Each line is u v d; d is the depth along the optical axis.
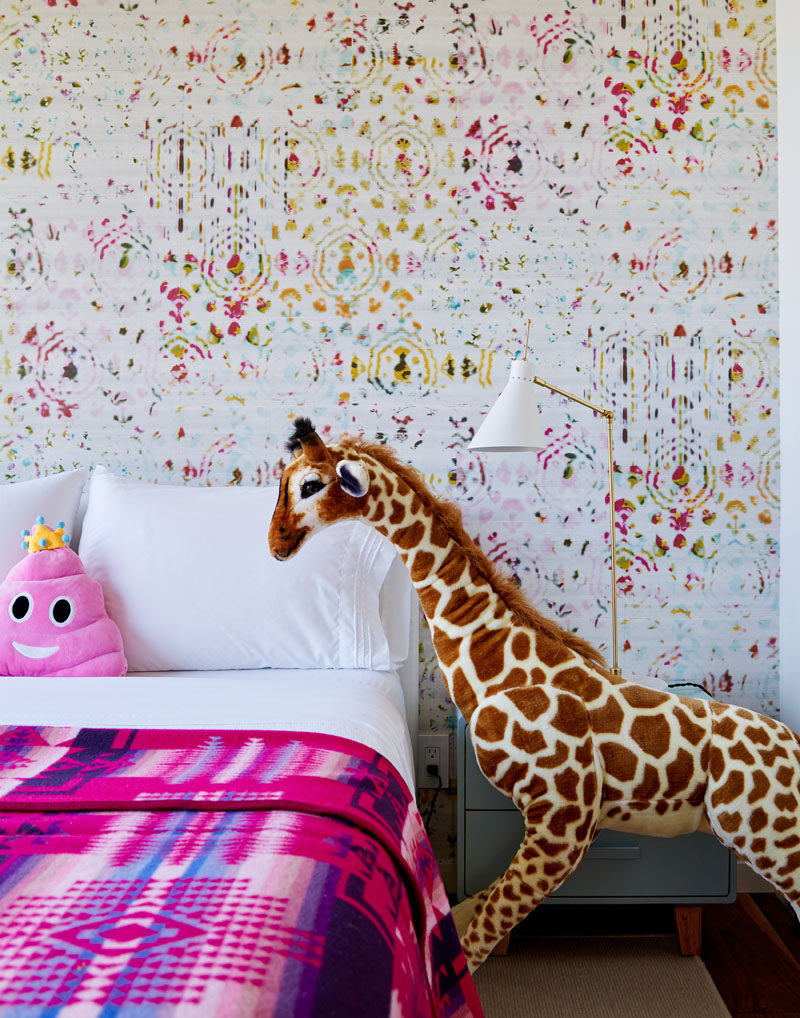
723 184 2.02
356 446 1.57
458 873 1.69
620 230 2.03
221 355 2.06
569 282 2.03
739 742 1.40
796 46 1.90
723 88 2.01
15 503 1.89
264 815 0.96
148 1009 0.61
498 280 2.03
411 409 2.05
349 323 2.04
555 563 2.06
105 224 2.05
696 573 2.05
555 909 1.94
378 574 1.85
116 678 1.57
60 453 2.08
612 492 1.82
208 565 1.79
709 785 1.41
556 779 1.41
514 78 2.02
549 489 2.05
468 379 2.04
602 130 2.02
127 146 2.04
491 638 1.51
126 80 2.04
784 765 1.39
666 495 2.05
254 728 1.29
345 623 1.79
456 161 2.03
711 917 1.90
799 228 1.91
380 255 2.04
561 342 2.03
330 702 1.43
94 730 1.24
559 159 2.02
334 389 2.05
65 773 1.09
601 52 2.02
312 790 1.03
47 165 2.05
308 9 2.02
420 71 2.02
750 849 1.39
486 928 1.43
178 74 2.04
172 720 1.31
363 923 0.79
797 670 1.94
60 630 1.65
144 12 2.03
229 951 0.69
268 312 2.05
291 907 0.77
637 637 2.06
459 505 2.05
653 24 2.01
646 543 2.05
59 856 0.85
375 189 2.03
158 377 2.06
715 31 2.01
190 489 1.93
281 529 1.50
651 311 2.03
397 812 1.10
